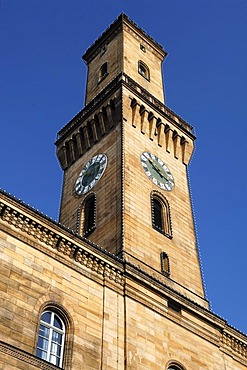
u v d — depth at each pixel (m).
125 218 47.03
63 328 34.91
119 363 35.75
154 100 60.59
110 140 55.59
